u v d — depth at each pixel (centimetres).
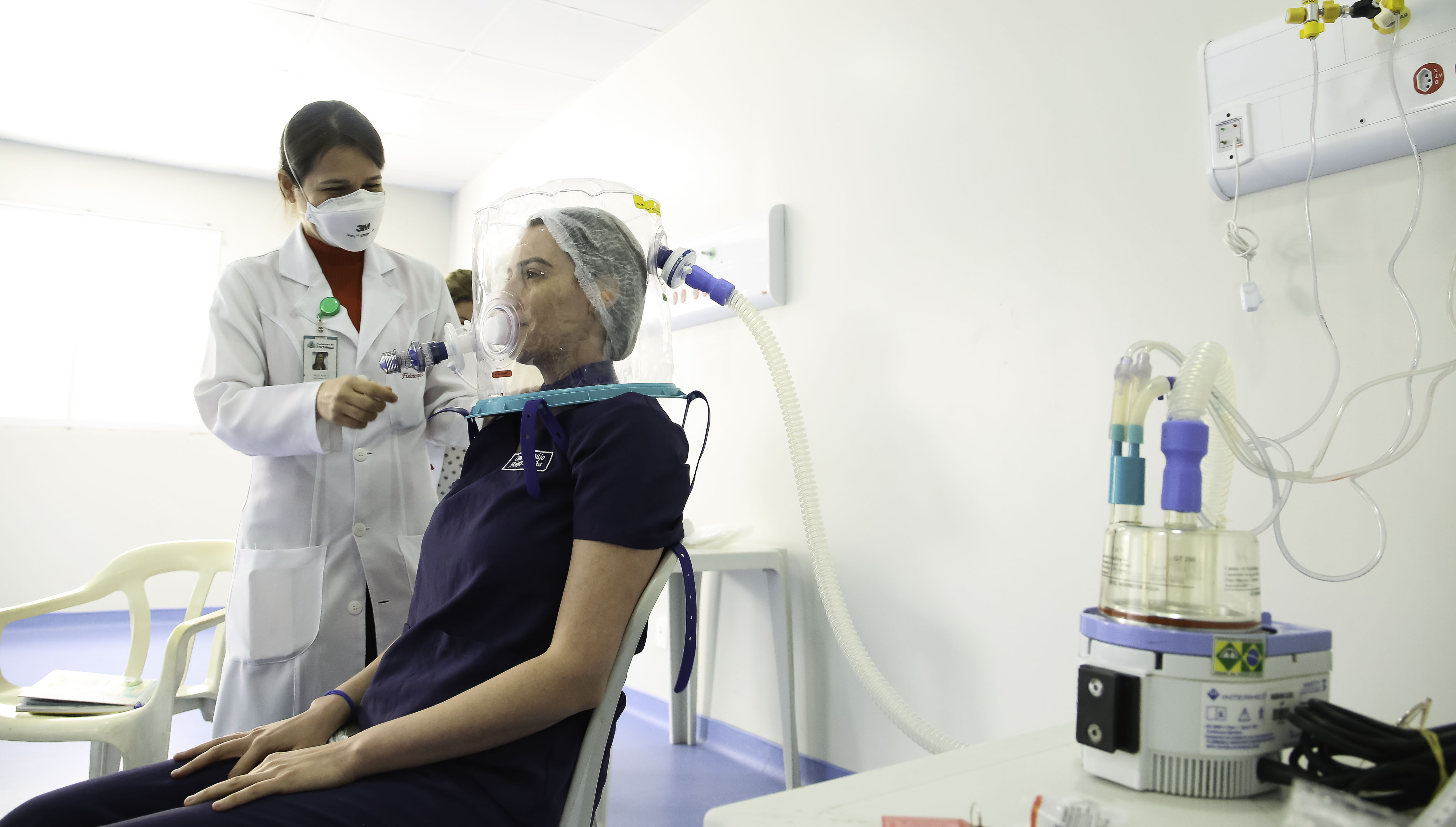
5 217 469
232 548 204
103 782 92
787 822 53
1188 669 58
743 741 266
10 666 374
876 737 221
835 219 240
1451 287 125
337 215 145
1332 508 139
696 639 92
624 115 345
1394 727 55
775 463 258
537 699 80
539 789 84
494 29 321
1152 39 167
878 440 223
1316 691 61
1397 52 129
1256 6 150
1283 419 146
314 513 145
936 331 209
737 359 275
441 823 80
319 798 79
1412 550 130
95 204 479
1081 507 175
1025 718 184
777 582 241
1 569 453
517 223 102
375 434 150
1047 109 186
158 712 166
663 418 91
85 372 488
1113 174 173
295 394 135
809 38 252
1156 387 69
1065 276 181
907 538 214
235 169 498
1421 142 127
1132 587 63
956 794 58
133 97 394
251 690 141
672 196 312
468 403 159
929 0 214
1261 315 149
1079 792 58
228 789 82
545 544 88
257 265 152
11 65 361
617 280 98
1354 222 138
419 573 101
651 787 241
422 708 88
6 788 233
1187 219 160
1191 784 57
